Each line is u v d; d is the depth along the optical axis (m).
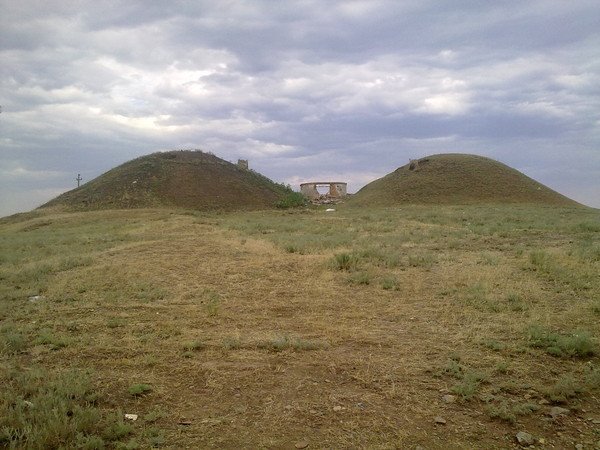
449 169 63.59
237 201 56.00
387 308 7.55
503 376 5.04
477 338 6.02
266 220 30.39
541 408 4.41
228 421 4.18
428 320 6.91
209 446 3.79
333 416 4.24
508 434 4.02
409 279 9.41
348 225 23.44
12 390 4.69
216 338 6.29
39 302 8.28
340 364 5.36
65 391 4.57
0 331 6.67
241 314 7.40
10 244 19.25
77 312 7.66
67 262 12.02
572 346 5.58
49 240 20.20
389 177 69.88
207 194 55.66
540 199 53.31
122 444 3.78
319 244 14.59
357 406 4.43
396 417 4.24
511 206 44.84
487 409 4.36
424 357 5.54
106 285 9.48
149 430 3.99
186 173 59.88
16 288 9.62
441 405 4.45
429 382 4.91
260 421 4.18
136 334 6.50
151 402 4.57
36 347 6.02
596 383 4.79
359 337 6.25
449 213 32.09
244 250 13.70
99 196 52.19
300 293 8.62
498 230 18.03
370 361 5.44
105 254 13.47
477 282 8.79
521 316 6.91
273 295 8.52
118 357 5.66
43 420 4.04
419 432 4.01
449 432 4.03
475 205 47.75
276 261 11.70
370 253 12.17
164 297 8.52
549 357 5.50
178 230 21.06
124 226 25.94
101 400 4.57
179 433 4.00
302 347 5.87
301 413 4.30
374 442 3.85
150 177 57.50
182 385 4.91
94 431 3.98
